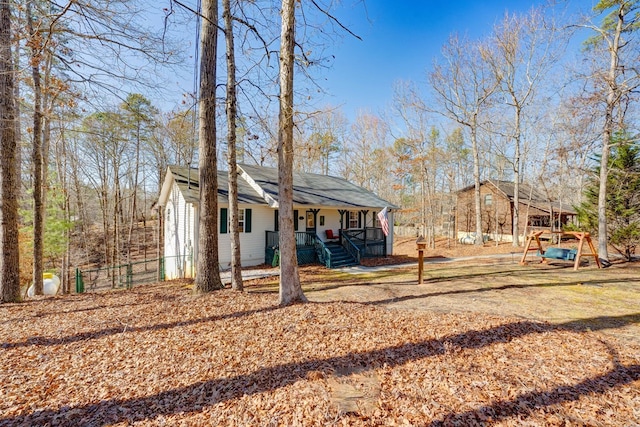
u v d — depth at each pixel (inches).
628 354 159.9
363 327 202.1
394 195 1460.4
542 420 112.4
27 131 384.8
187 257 555.5
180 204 585.3
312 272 493.7
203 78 310.2
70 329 215.3
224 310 247.9
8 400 134.7
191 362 164.4
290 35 244.4
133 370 158.6
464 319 213.5
